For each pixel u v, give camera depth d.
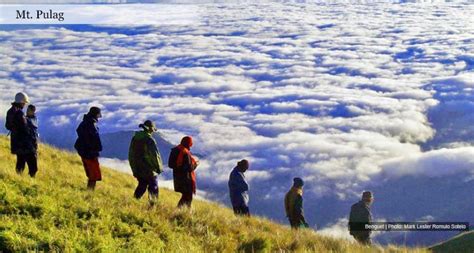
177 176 13.53
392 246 12.08
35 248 8.25
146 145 13.39
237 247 10.59
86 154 13.70
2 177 11.91
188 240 10.42
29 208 10.10
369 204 13.55
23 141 13.92
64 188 12.34
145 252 8.91
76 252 8.42
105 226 9.99
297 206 14.66
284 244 11.41
